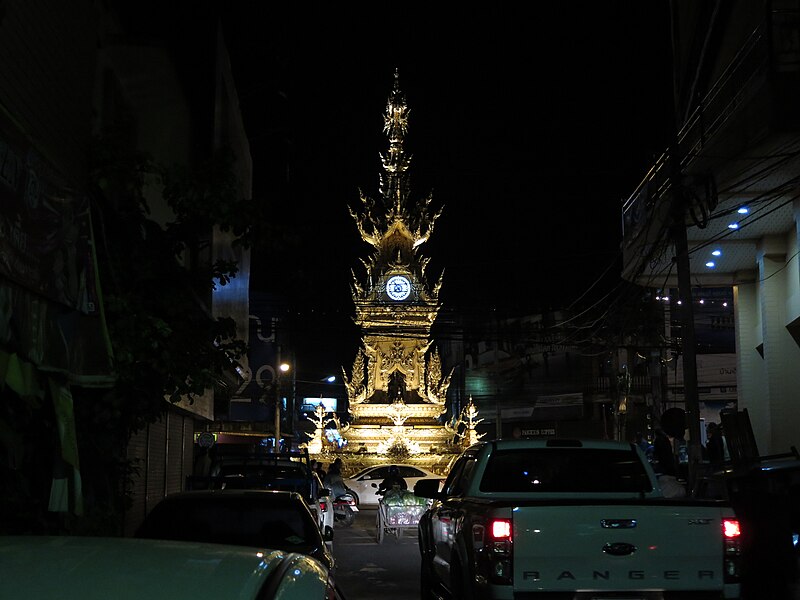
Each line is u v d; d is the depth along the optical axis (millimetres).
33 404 7781
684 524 7211
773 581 9953
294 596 2297
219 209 11148
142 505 16969
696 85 22406
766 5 15914
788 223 21688
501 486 8969
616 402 45969
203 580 2197
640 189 24188
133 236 11031
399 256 54812
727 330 46094
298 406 73062
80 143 10531
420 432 53281
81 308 8781
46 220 8023
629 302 30969
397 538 21828
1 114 7098
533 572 7043
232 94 25234
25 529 8117
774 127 15633
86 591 2057
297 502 8719
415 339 54812
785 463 10789
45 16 9273
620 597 7098
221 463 15539
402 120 57031
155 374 10898
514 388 64688
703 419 45844
